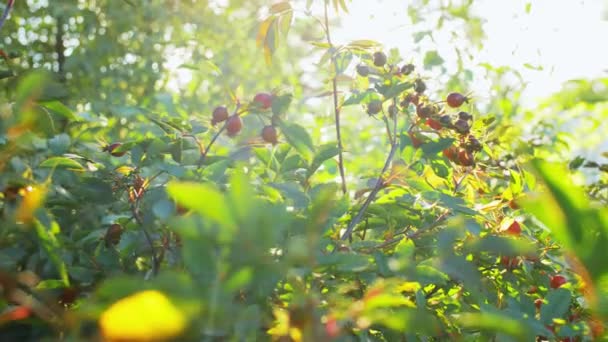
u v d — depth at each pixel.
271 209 0.49
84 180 0.74
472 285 0.67
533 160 0.43
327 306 0.59
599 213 0.42
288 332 0.56
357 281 0.70
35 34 2.12
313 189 0.76
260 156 0.83
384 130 1.42
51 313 0.62
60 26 2.10
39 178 0.79
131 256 0.74
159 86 2.33
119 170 0.74
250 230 0.44
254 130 0.88
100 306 0.52
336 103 0.88
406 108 0.86
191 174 0.68
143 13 2.33
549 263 0.80
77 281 0.73
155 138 0.74
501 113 1.56
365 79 0.90
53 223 0.64
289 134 0.76
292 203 0.74
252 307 0.56
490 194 0.89
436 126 0.84
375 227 0.82
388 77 0.87
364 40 0.86
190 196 0.42
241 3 2.43
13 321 0.64
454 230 0.62
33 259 0.73
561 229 0.43
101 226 0.83
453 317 0.69
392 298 0.54
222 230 0.46
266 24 0.87
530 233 0.79
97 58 2.12
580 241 0.43
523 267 0.78
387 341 0.68
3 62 0.82
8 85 0.79
